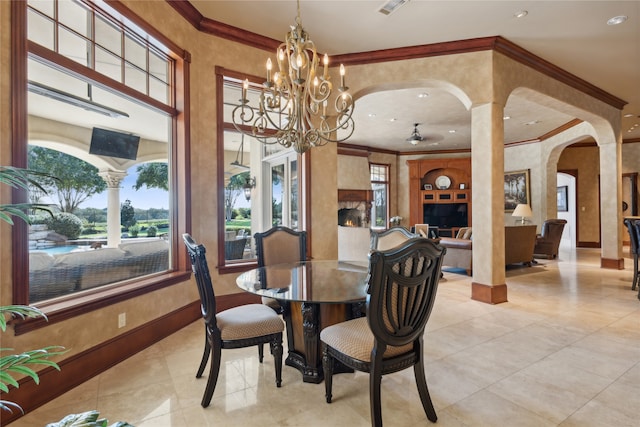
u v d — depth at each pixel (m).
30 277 2.16
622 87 5.49
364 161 9.98
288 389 2.17
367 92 4.53
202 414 1.89
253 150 4.65
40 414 1.89
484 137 4.00
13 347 1.88
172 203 3.42
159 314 3.01
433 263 1.75
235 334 2.04
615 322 3.40
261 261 3.17
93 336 2.35
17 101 1.92
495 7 3.34
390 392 2.13
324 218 4.36
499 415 1.88
